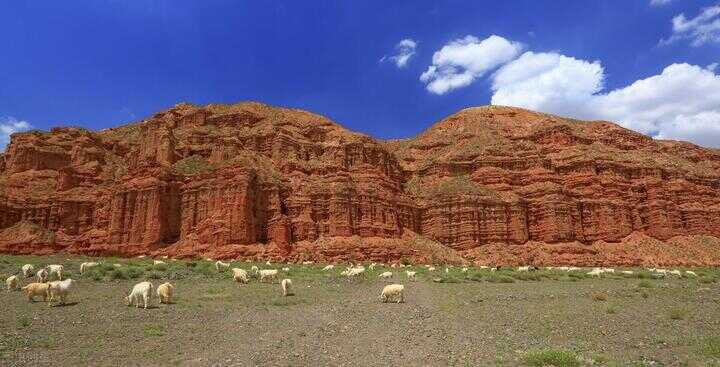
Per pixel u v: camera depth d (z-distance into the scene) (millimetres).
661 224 117500
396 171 123562
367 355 17609
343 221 96250
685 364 17281
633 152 143375
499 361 16891
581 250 106938
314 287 43031
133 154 109125
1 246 90375
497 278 57125
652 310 31781
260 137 113375
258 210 93312
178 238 91938
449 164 126688
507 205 112625
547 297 38875
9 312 24047
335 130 129750
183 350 17766
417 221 112750
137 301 27719
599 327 25000
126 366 15477
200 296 33062
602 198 118375
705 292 43750
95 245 91938
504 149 128625
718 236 123375
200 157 105750
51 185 105562
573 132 141500
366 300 34625
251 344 19016
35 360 15750
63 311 24938
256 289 38562
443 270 74875
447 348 19000
